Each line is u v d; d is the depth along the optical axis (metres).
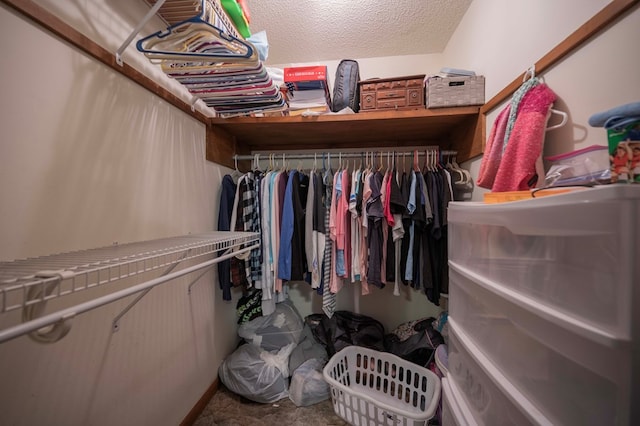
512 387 0.54
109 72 0.80
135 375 0.90
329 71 1.85
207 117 1.36
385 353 1.46
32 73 0.60
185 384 1.20
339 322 1.76
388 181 1.42
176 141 1.12
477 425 0.66
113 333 0.82
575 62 0.72
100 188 0.77
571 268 0.41
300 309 1.98
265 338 1.61
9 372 0.57
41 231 0.62
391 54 1.79
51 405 0.64
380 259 1.44
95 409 0.76
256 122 1.41
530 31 0.91
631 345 0.33
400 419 1.14
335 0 1.32
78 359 0.71
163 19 0.93
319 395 1.38
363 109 1.44
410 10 1.39
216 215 1.47
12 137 0.56
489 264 0.63
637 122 0.42
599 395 0.37
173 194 1.10
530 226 0.49
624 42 0.58
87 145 0.73
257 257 1.47
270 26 1.51
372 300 1.89
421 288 1.43
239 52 0.86
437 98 1.31
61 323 0.39
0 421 0.55
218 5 0.91
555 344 0.44
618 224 0.34
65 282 0.67
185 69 0.91
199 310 1.32
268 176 1.51
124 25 0.87
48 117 0.63
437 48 1.73
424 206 1.35
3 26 0.55
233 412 1.32
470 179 1.40
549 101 0.77
